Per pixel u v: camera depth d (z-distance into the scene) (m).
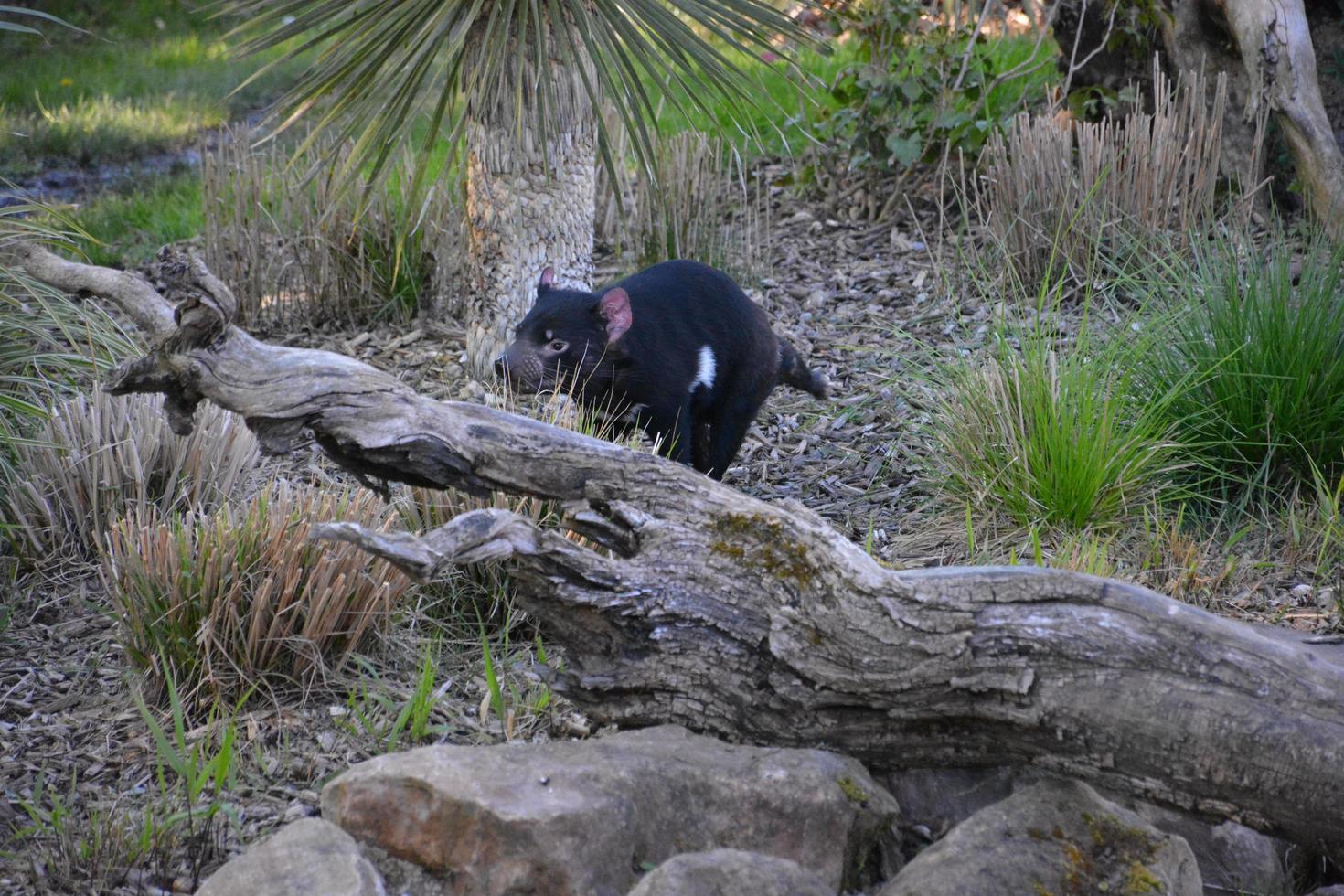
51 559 3.56
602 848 1.96
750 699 2.31
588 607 2.31
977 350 4.50
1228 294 4.12
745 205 6.08
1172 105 5.80
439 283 5.72
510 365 3.84
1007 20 7.67
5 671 3.03
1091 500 3.65
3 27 3.37
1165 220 5.43
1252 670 2.03
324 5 4.28
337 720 2.78
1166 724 2.03
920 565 3.59
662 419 4.02
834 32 6.61
